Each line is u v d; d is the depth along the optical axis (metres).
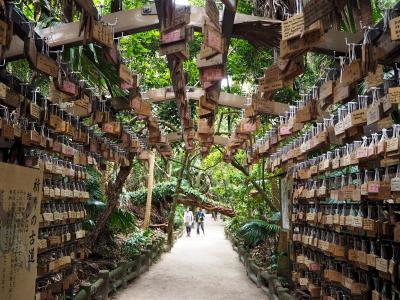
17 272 2.44
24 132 2.92
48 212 3.79
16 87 3.00
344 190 3.37
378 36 2.03
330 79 2.82
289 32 1.89
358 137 2.97
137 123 7.38
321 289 4.56
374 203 3.26
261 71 6.68
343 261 3.88
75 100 3.54
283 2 2.79
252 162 6.41
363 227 3.10
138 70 7.41
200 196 14.59
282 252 6.51
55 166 3.72
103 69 3.63
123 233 9.61
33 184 2.66
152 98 5.24
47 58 2.60
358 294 3.43
